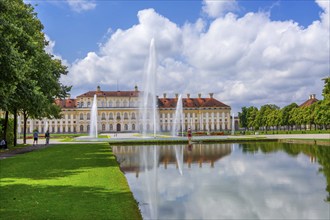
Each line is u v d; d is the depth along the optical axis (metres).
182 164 20.77
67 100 135.50
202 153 27.75
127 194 10.82
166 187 13.77
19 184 12.63
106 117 134.12
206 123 136.62
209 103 138.38
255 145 37.12
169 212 10.23
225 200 11.54
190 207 10.73
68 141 47.66
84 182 12.87
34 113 31.19
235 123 151.62
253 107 125.25
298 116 89.88
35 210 9.04
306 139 41.53
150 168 19.22
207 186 13.84
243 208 10.54
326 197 11.82
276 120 101.62
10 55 18.78
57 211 8.92
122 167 19.73
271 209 10.39
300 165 19.78
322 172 17.12
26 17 29.27
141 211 10.35
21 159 21.67
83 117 133.38
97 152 26.61
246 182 14.60
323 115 54.38
